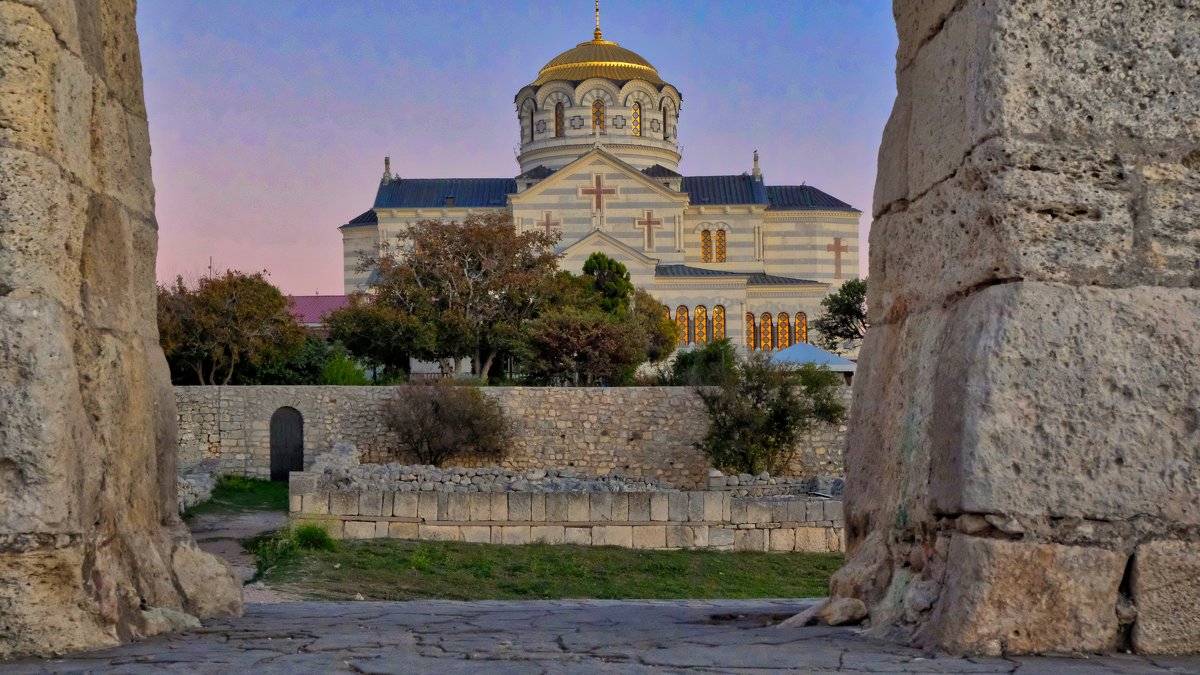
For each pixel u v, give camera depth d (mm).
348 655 5352
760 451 38094
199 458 40312
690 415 40344
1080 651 5117
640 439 40281
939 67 6262
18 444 5320
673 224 87938
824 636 5895
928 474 5863
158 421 7492
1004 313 5328
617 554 23094
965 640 5129
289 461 40625
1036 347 5285
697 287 81562
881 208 7367
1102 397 5262
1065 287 5359
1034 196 5387
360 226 96062
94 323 6293
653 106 94812
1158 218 5430
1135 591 5168
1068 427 5246
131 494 6766
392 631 6457
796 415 38094
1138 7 5473
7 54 5504
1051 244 5387
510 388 40500
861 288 73375
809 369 39344
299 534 21219
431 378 43750
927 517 5820
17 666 5016
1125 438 5242
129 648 5598
